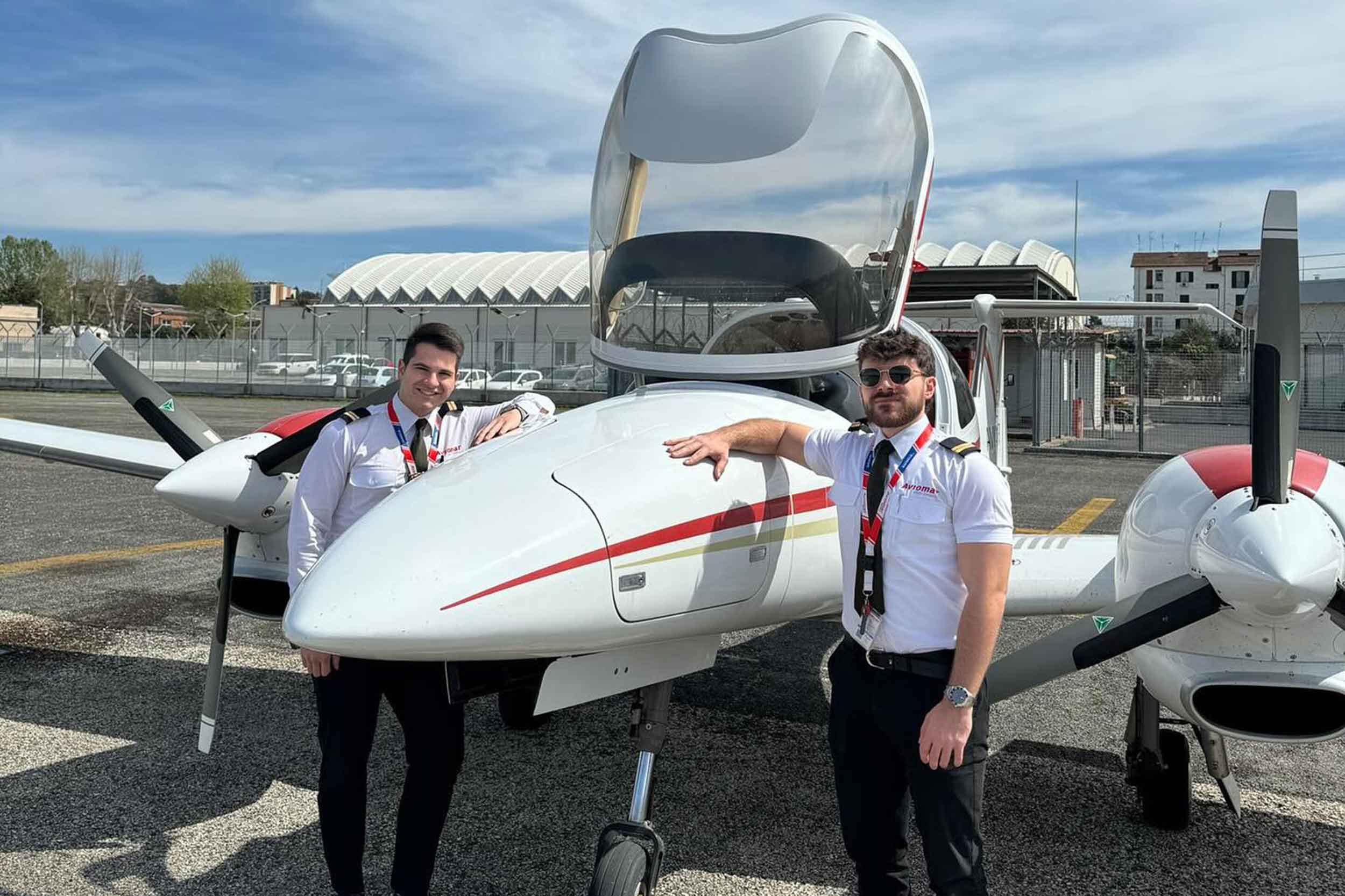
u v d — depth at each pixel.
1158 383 19.52
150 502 10.15
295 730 4.09
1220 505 2.66
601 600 2.37
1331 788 3.62
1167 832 3.26
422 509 2.38
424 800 2.63
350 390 34.91
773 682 4.83
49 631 5.46
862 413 3.63
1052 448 17.75
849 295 3.34
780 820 3.35
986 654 2.18
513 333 45.59
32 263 81.56
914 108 3.52
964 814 2.23
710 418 2.89
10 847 3.10
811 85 3.30
